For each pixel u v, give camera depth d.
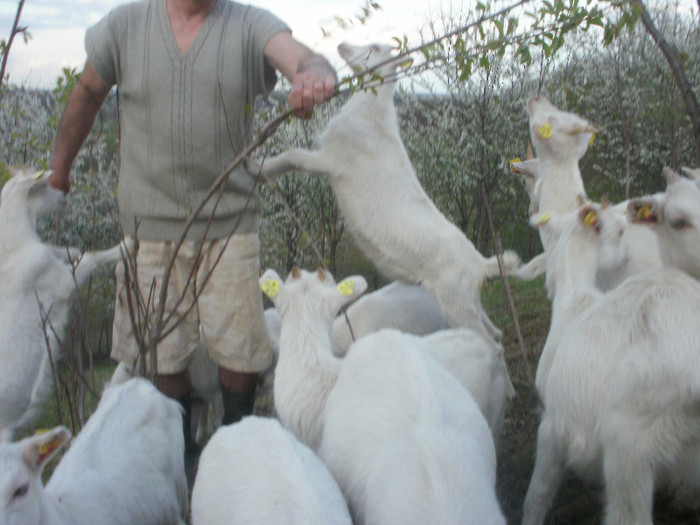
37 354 2.39
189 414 2.24
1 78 2.19
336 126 2.65
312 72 1.81
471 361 2.01
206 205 2.03
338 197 2.72
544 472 1.68
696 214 1.61
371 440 1.40
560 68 5.38
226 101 2.00
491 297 4.00
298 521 1.18
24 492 1.26
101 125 2.56
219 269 2.07
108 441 1.62
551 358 1.80
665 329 1.46
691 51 4.83
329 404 1.60
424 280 2.63
